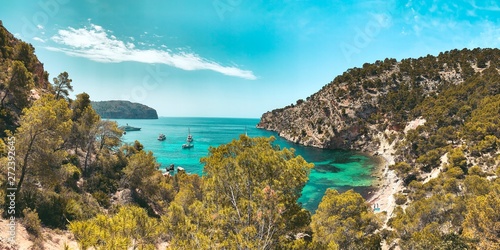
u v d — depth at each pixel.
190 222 11.66
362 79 165.50
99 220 8.80
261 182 13.22
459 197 35.12
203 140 188.75
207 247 10.14
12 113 35.56
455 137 80.25
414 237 28.92
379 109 144.75
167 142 170.38
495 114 70.50
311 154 126.00
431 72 152.12
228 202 13.40
